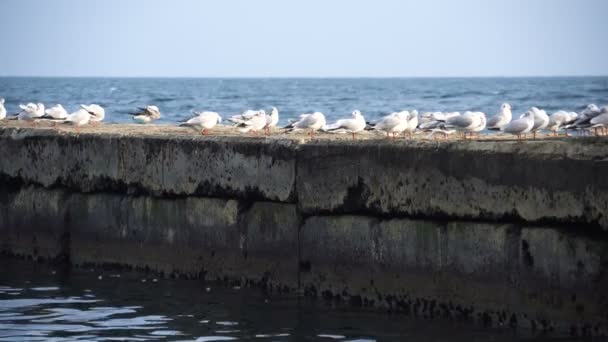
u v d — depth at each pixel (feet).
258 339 48.44
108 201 65.67
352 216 53.52
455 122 66.49
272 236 57.11
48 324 52.39
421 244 50.49
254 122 76.28
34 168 70.59
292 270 56.34
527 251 46.16
